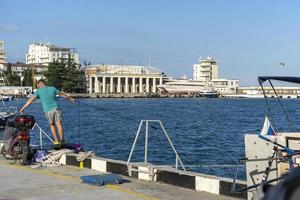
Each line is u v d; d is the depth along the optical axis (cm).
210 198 830
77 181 980
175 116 7300
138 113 8244
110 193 870
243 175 1691
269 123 748
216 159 2344
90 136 3650
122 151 2669
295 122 4872
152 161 2258
